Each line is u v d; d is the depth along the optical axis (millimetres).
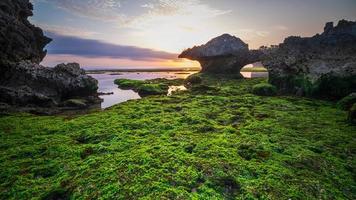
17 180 14391
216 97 37375
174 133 21281
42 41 54469
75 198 12336
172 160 15680
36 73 41531
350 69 38188
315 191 12906
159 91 52000
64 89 43438
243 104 33094
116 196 12117
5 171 15414
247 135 20828
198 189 12750
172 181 13422
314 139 20359
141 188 12641
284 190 12766
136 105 33250
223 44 80938
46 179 14523
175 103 34969
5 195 13078
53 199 12727
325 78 38125
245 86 49781
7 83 38688
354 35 46938
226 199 12227
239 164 15227
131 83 69625
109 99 48031
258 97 38125
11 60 41125
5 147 19422
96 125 23906
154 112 29172
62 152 17859
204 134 21141
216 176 13922
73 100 39906
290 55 48750
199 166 15000
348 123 24500
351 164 16234
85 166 15359
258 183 13305
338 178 14406
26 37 47219
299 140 19875
